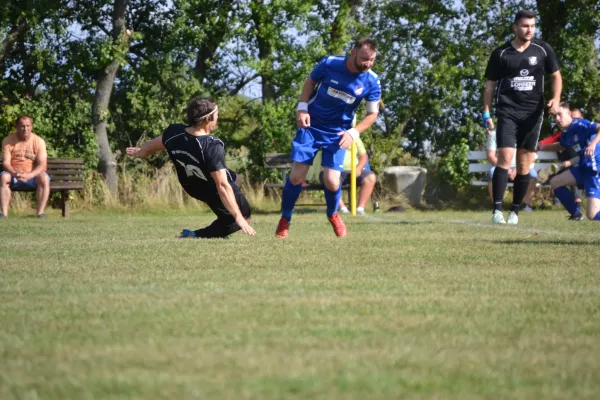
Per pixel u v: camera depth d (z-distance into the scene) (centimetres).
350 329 773
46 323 805
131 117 4553
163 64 4422
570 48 4597
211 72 4647
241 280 1127
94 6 4400
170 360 650
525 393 569
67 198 3606
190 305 909
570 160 2942
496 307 899
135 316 841
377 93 1817
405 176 4497
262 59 4578
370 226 2462
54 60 4247
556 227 2364
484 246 1652
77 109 4303
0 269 1272
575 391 575
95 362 645
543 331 772
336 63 1795
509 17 4888
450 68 4791
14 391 563
